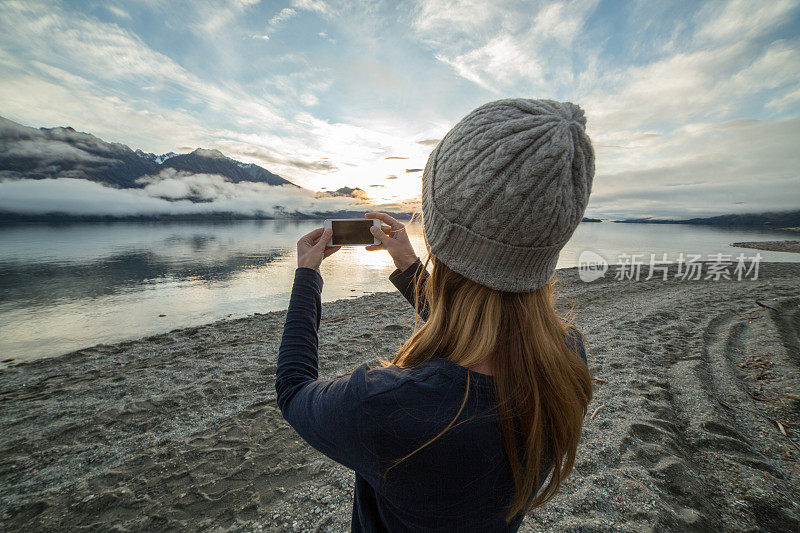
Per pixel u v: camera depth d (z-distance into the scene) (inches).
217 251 1638.8
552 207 24.4
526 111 26.9
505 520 25.7
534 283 27.3
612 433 130.7
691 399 157.6
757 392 164.2
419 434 22.0
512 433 23.9
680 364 197.9
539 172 23.7
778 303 353.7
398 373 24.7
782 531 90.4
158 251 1636.3
